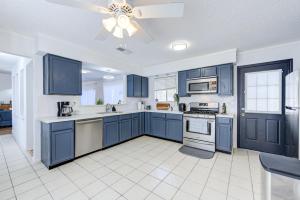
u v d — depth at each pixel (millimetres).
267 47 3016
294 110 2020
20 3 1645
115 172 2266
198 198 1697
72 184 1949
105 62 3539
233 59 3088
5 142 3805
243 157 2848
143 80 4805
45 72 2662
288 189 931
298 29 2244
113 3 1259
